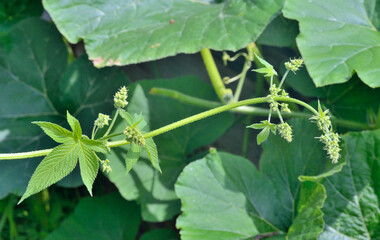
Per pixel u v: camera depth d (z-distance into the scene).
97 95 1.36
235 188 1.04
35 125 1.35
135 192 1.16
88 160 0.73
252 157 1.42
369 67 0.96
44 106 1.38
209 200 1.02
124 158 1.18
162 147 1.23
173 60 1.52
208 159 1.04
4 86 1.35
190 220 1.00
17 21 1.50
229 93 1.15
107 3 1.15
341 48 1.00
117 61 1.06
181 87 1.29
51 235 1.32
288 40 1.21
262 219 1.03
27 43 1.38
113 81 1.35
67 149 0.73
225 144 1.45
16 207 1.57
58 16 1.13
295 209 1.04
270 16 1.06
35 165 1.32
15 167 1.31
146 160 1.19
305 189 0.99
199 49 1.04
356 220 1.02
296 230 0.96
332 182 1.04
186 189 1.02
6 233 1.58
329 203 1.03
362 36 1.03
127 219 1.37
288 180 1.06
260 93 1.30
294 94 1.34
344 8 1.07
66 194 1.58
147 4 1.16
